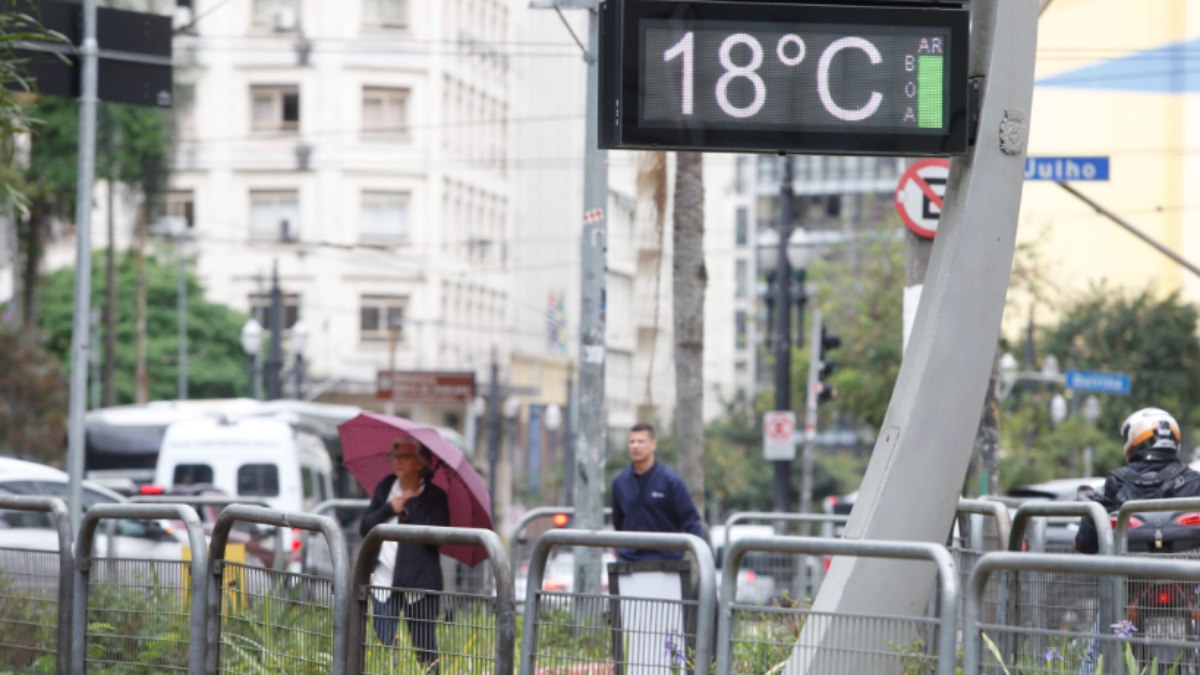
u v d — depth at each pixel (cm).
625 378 16912
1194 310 10756
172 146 10912
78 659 1925
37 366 10025
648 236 4297
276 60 15950
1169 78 5281
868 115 1656
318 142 15938
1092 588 1597
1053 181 3869
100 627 1911
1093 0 5309
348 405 16050
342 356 16000
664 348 11412
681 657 1534
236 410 6725
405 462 2330
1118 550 1955
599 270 3594
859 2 1669
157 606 1855
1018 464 10025
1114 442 10369
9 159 2631
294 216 16000
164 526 2333
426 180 16038
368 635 1655
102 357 15338
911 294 3081
